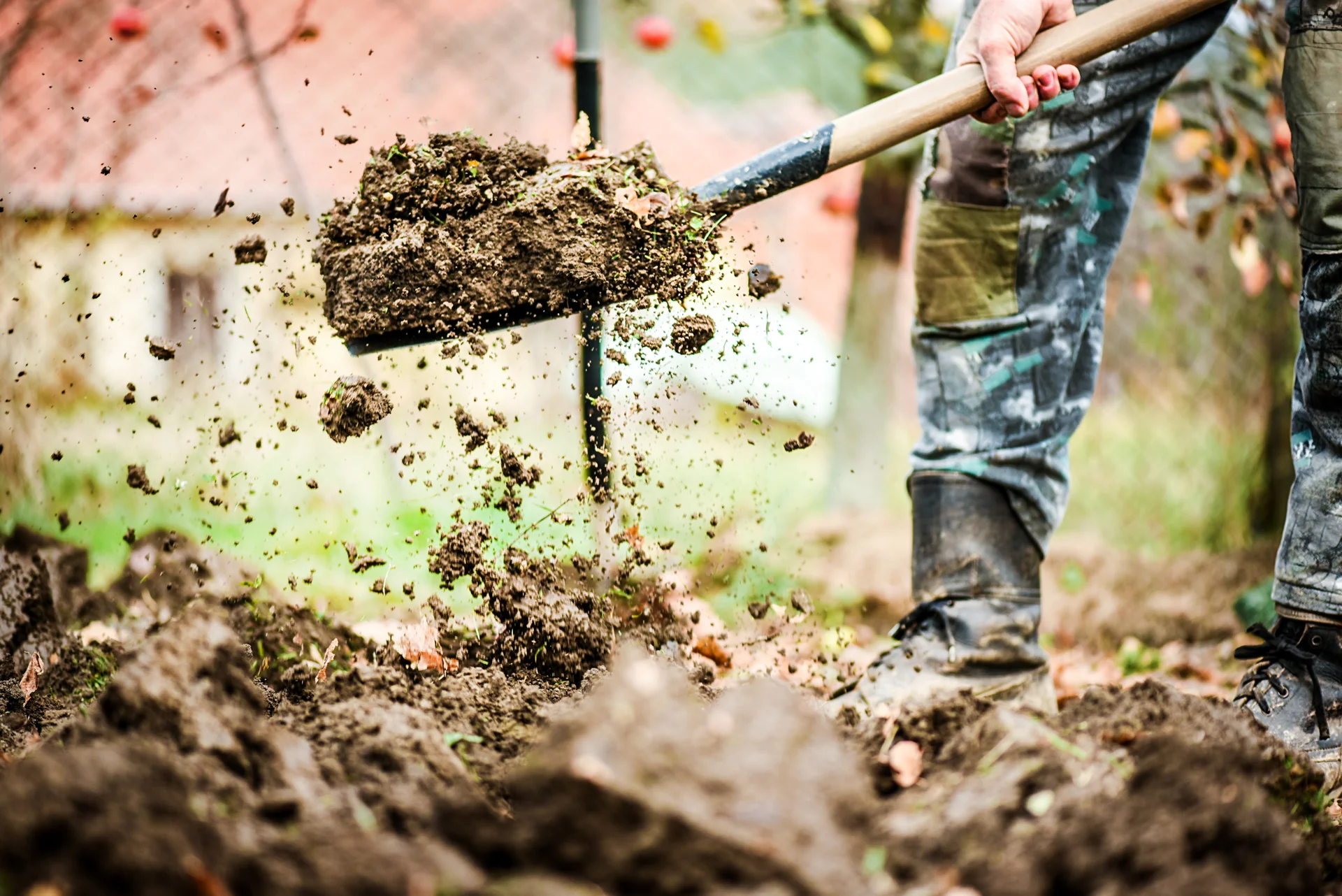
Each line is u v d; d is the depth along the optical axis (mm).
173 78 4488
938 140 2170
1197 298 4723
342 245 2025
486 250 1945
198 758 1318
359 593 3170
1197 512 4895
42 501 3625
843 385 5113
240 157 5129
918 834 1284
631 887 1119
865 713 1992
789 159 2014
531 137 5285
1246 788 1324
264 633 2318
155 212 4355
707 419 5762
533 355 4809
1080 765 1349
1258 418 4691
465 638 2127
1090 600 3805
